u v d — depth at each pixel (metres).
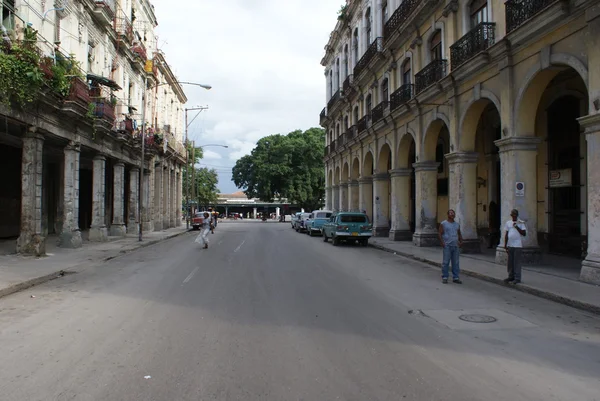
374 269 12.96
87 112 18.03
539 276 10.57
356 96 31.94
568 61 10.37
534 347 5.64
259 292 9.13
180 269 12.73
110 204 29.59
